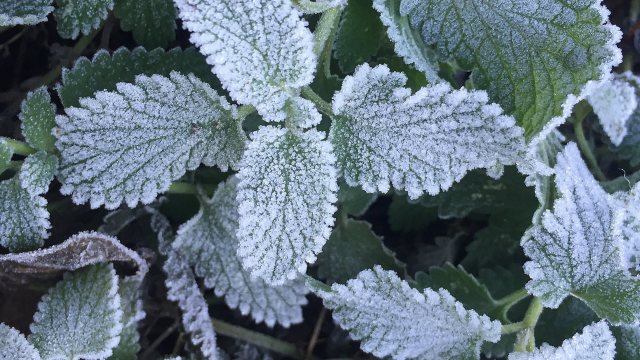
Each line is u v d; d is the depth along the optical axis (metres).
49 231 0.22
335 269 0.24
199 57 0.21
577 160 0.21
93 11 0.20
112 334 0.20
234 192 0.22
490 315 0.22
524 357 0.20
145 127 0.19
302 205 0.18
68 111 0.19
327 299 0.20
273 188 0.18
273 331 0.25
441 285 0.23
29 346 0.20
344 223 0.24
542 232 0.20
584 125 0.26
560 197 0.20
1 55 0.24
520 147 0.18
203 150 0.19
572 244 0.20
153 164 0.19
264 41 0.18
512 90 0.19
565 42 0.18
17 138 0.22
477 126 0.18
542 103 0.19
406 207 0.25
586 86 0.18
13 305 0.22
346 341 0.25
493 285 0.24
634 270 0.21
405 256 0.26
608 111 0.23
